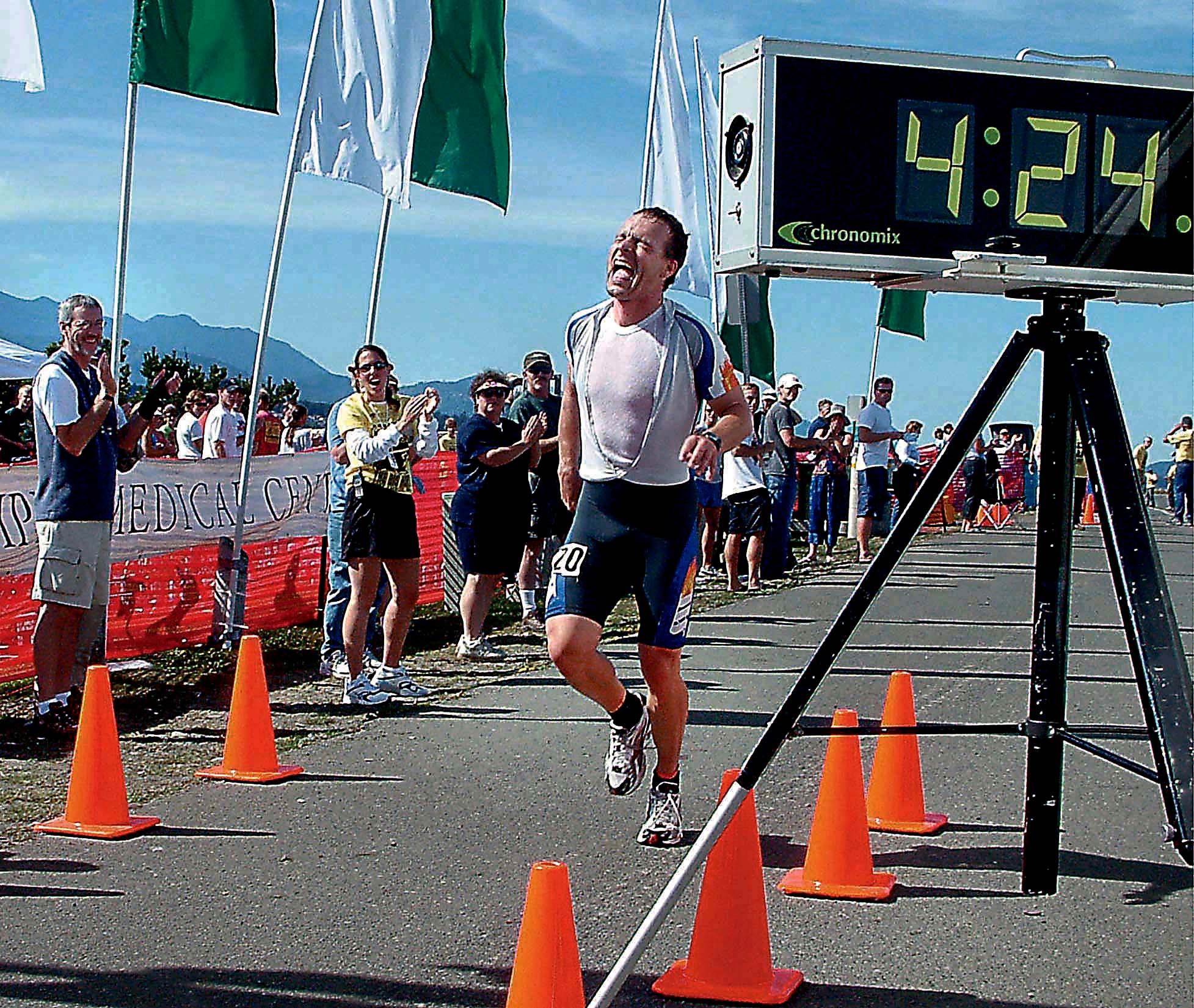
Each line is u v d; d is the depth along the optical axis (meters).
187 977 3.87
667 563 4.79
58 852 5.03
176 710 7.46
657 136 12.83
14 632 7.63
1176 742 3.14
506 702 7.86
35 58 7.17
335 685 8.29
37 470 7.36
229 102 8.45
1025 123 3.51
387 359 7.77
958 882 4.74
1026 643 10.75
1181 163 3.63
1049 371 3.87
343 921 4.32
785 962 4.01
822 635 11.02
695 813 5.59
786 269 3.43
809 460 20.95
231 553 9.44
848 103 3.39
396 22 9.50
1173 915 4.41
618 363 4.73
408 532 7.70
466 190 10.12
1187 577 16.17
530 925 3.27
